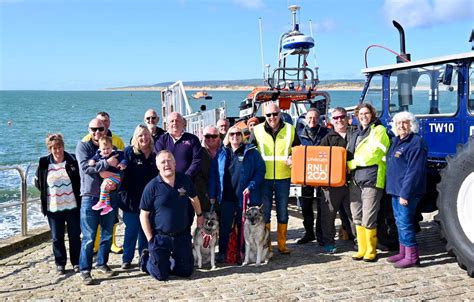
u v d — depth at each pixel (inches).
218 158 244.1
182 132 247.6
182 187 215.0
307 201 271.4
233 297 181.6
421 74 231.1
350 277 204.4
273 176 248.2
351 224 255.3
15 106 3597.4
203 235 229.6
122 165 218.8
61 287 205.8
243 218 235.5
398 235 237.1
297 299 176.9
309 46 388.5
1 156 1018.7
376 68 253.0
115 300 181.9
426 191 237.3
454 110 216.4
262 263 235.6
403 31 254.1
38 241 298.7
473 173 192.2
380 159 224.5
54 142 224.1
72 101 4965.6
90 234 216.4
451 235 200.8
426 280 195.9
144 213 214.4
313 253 251.6
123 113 2628.0
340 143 246.1
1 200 543.5
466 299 171.8
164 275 212.2
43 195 227.1
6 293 197.6
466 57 206.1
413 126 211.6
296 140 252.1
